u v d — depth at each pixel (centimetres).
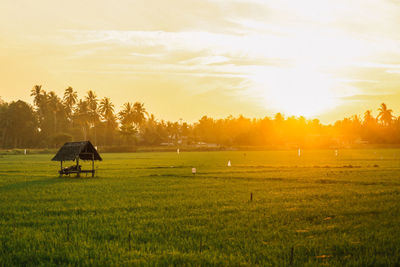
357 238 1366
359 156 8456
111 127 16775
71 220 1688
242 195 2389
